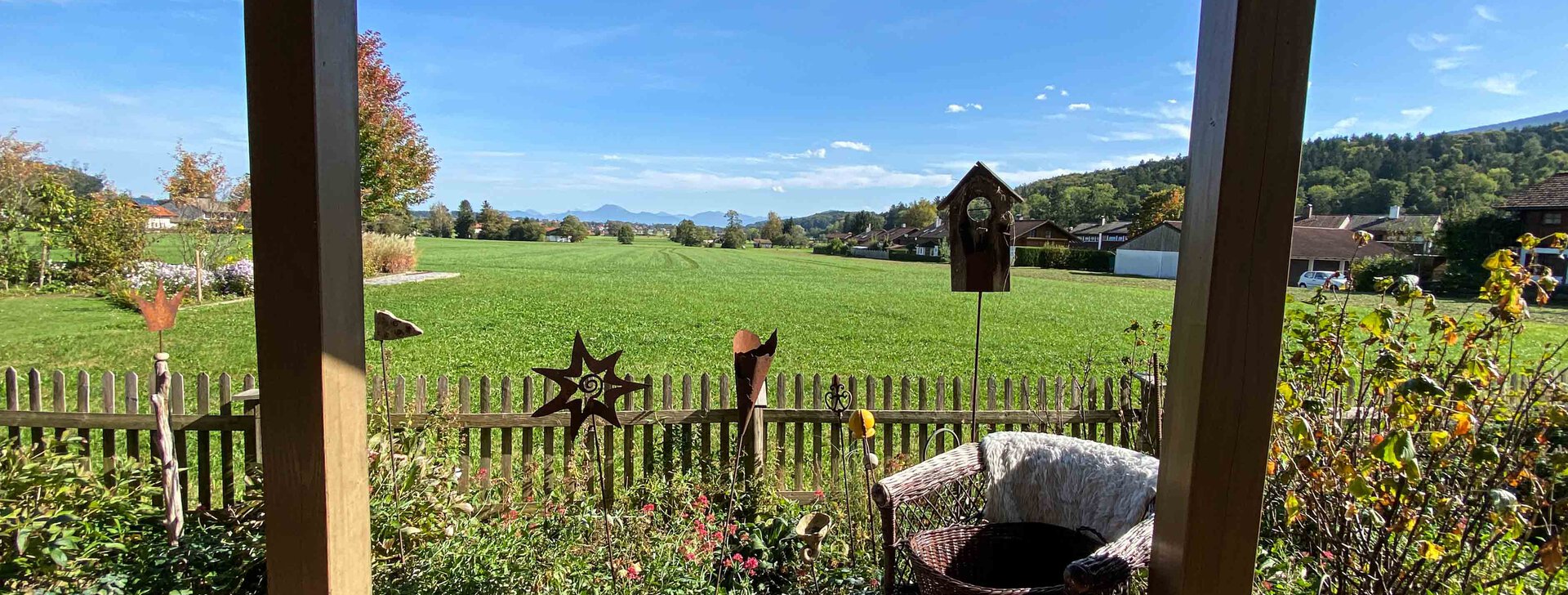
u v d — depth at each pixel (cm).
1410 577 212
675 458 396
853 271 4094
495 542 278
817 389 405
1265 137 142
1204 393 150
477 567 258
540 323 1413
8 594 224
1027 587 236
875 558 284
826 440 423
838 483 381
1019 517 248
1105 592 182
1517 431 216
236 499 333
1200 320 150
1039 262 5072
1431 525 219
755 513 351
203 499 342
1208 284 147
